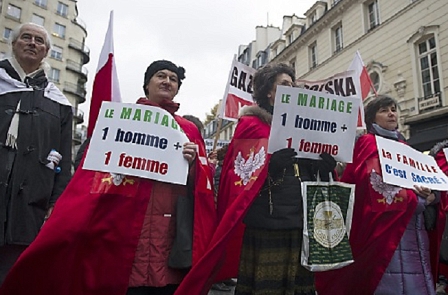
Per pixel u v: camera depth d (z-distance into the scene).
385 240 2.76
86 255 2.15
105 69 2.79
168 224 2.31
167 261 2.25
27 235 2.44
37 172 2.57
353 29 18.11
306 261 2.30
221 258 2.39
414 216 2.96
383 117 3.21
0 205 2.36
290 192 2.39
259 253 2.37
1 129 2.46
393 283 2.75
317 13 23.39
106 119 2.26
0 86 2.60
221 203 2.58
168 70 2.63
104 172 2.24
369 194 2.84
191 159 2.35
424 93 14.21
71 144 2.91
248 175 2.41
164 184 2.37
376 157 2.90
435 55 13.84
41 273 2.06
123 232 2.17
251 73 4.17
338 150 2.51
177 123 2.42
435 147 3.74
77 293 2.11
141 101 2.55
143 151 2.25
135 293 2.20
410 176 2.80
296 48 23.20
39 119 2.65
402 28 15.05
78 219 2.11
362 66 4.84
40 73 2.83
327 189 2.48
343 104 2.53
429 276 2.88
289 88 2.41
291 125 2.40
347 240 2.48
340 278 2.88
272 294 2.33
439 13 13.56
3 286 2.06
